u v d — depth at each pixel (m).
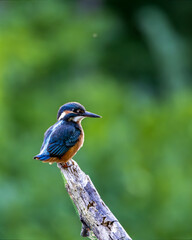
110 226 6.91
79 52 19.47
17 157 13.20
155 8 23.88
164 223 13.06
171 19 24.38
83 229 7.18
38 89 17.52
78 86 16.80
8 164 13.01
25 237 11.91
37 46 17.19
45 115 15.28
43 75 18.22
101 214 6.96
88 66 20.30
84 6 22.98
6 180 12.41
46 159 8.28
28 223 12.29
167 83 21.27
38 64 17.30
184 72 22.20
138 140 15.48
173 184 13.52
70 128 8.65
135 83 23.02
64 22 19.20
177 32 24.25
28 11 19.14
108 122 15.22
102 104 15.78
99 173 13.87
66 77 19.52
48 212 12.57
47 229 12.47
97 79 18.42
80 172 7.33
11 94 15.54
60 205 12.74
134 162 14.33
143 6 24.38
